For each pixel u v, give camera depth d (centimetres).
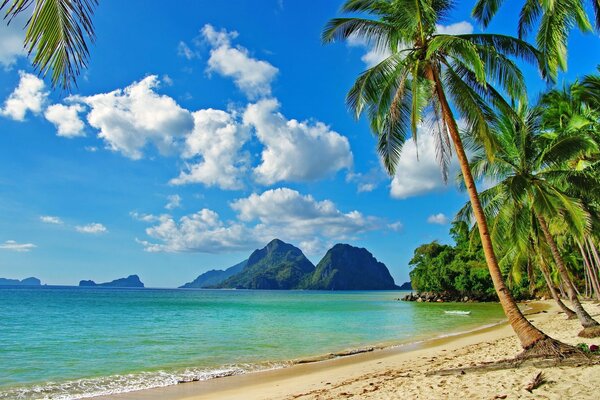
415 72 1151
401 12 1215
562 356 998
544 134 1898
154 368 1602
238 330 2947
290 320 3844
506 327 2844
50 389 1273
